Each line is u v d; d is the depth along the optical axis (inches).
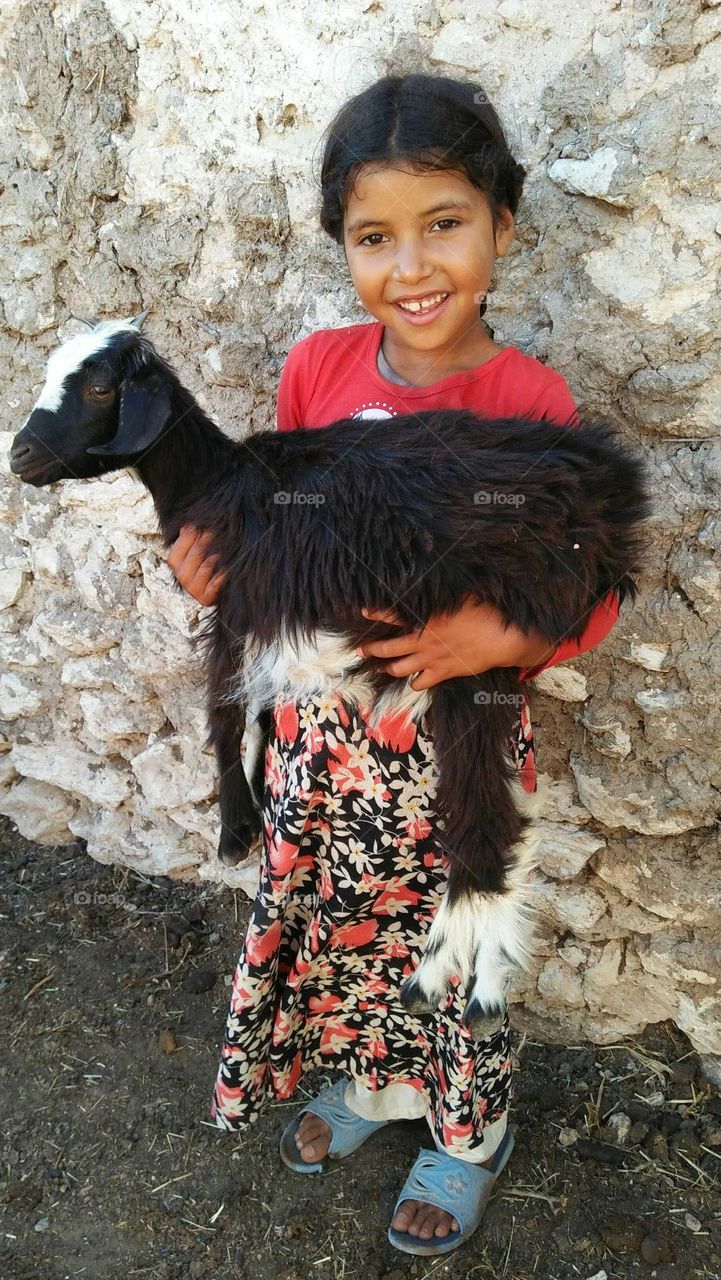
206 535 26.5
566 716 37.7
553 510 23.3
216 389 41.4
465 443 24.2
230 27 35.7
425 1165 34.2
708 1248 33.3
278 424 32.5
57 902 48.9
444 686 25.7
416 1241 32.9
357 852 28.3
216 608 28.4
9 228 43.3
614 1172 35.9
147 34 37.4
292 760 27.8
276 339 39.3
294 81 35.3
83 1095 39.5
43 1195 35.9
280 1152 36.8
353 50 34.1
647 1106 38.4
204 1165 36.9
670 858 37.1
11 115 41.4
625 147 30.7
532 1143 37.0
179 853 49.1
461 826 26.4
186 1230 34.7
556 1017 41.6
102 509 44.0
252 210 37.7
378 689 25.9
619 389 33.5
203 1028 42.1
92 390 27.1
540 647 24.8
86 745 50.3
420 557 23.5
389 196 24.9
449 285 25.9
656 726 35.6
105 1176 36.6
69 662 48.3
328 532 24.4
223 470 27.2
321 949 30.3
